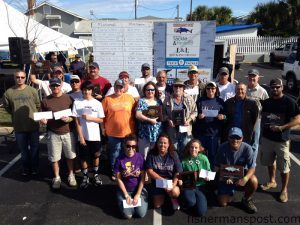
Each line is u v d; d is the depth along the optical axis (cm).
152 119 530
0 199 526
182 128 534
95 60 869
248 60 3036
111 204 510
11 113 578
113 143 551
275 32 3147
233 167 476
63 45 1564
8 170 643
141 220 463
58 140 547
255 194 533
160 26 802
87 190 555
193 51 806
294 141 791
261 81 1875
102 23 844
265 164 528
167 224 452
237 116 520
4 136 831
